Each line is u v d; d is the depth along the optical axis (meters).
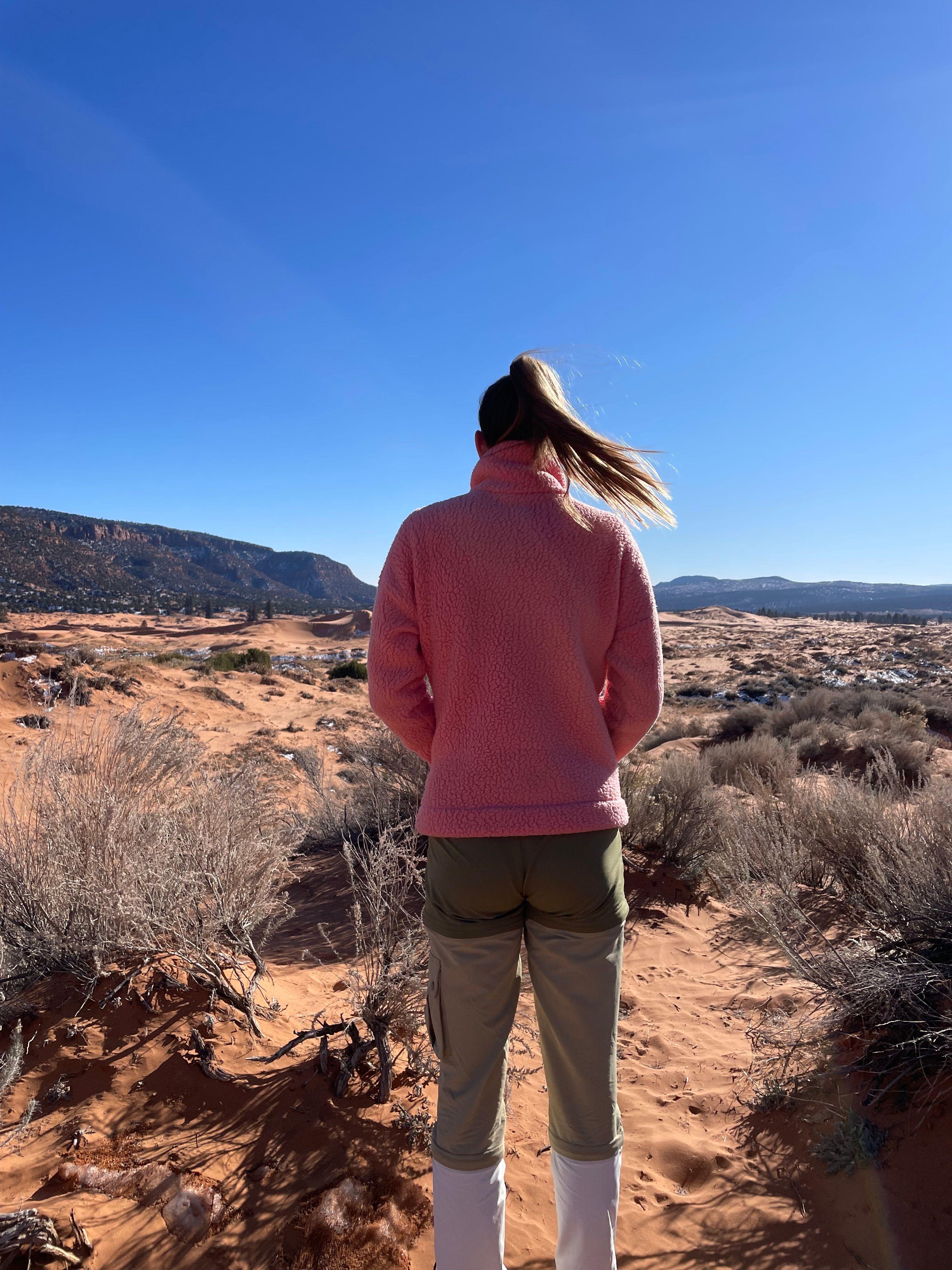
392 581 1.39
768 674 34.28
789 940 3.30
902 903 2.89
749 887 3.82
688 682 30.84
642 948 3.83
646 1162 2.18
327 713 15.50
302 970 3.34
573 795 1.30
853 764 10.24
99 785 3.37
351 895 4.56
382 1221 1.74
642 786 5.53
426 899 1.41
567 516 1.38
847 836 4.18
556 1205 1.79
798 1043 2.55
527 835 1.28
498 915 1.33
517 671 1.32
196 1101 2.05
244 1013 2.44
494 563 1.33
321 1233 1.68
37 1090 2.07
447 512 1.38
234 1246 1.64
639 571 1.45
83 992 2.43
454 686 1.35
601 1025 1.34
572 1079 1.36
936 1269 1.69
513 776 1.30
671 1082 2.61
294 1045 2.22
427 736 1.44
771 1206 1.95
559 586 1.33
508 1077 2.49
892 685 26.30
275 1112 2.06
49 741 4.13
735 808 5.46
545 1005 1.37
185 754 4.75
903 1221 1.83
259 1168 1.86
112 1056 2.17
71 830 2.89
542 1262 1.72
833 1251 1.77
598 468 1.47
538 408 1.42
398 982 2.29
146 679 13.78
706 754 10.61
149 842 2.97
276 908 3.27
